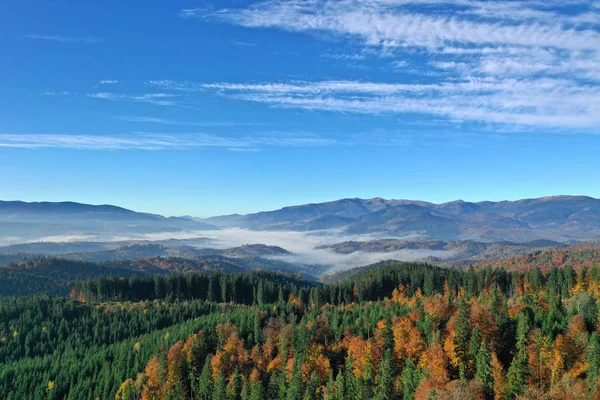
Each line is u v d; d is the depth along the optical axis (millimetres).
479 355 111500
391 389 119500
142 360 168875
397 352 132625
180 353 162500
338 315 178875
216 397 135125
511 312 145125
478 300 176000
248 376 147125
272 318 189375
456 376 118062
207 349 169875
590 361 105000
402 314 168375
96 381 163000
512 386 104688
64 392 162250
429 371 117438
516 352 122562
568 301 160375
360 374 129000
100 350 190500
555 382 105438
